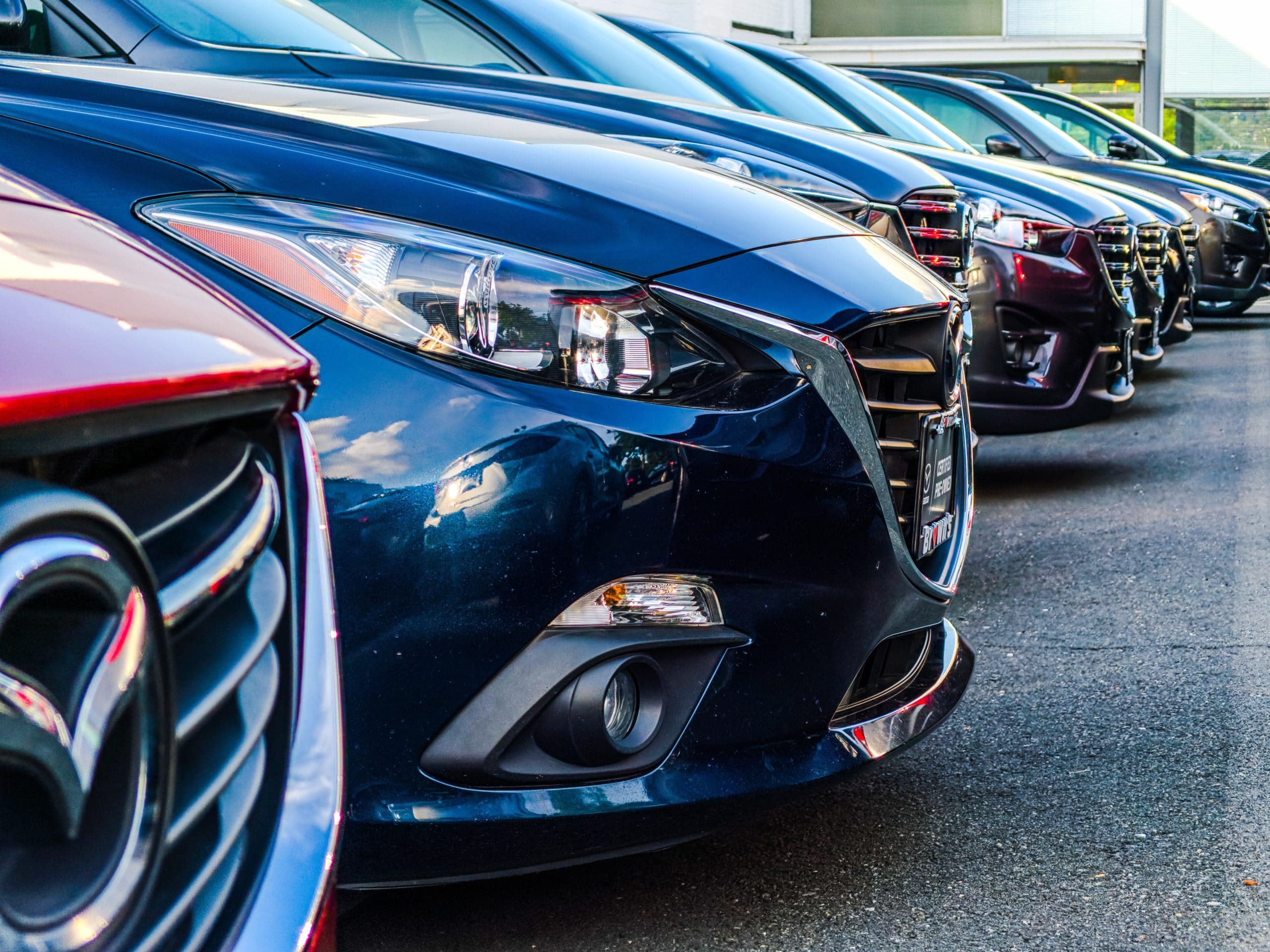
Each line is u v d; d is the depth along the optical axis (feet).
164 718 2.75
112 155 6.40
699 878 7.23
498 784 5.72
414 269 5.96
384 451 5.62
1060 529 15.47
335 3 14.99
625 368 6.03
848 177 13.65
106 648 2.57
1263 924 6.64
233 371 3.23
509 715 5.67
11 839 2.39
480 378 5.80
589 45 16.10
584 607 5.79
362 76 11.82
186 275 3.96
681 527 5.95
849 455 6.57
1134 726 9.38
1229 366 29.60
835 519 6.47
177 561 2.93
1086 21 68.23
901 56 67.67
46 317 2.88
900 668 7.68
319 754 3.58
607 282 6.18
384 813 5.63
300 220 6.11
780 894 7.04
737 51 20.71
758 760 6.37
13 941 2.34
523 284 6.01
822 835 7.77
